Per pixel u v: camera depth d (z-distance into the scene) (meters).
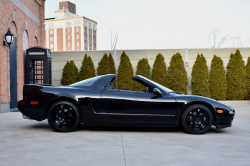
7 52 10.22
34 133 5.62
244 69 15.22
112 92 5.88
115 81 15.44
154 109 5.78
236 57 15.20
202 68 14.99
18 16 11.65
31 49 12.13
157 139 5.11
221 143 4.77
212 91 15.15
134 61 15.74
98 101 5.79
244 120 8.09
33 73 12.44
